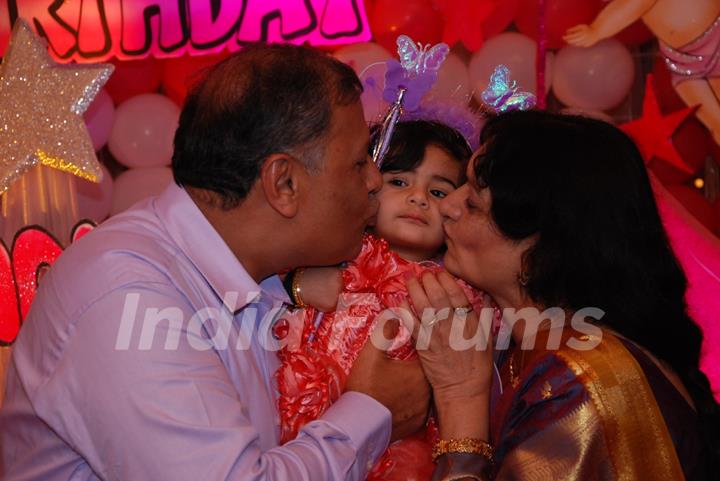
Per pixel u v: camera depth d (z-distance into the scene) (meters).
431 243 1.81
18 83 2.69
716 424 1.40
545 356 1.36
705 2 3.14
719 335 2.30
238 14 3.10
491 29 3.33
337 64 1.46
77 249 1.38
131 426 1.22
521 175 1.42
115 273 1.31
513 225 1.43
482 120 1.93
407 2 3.20
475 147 1.90
